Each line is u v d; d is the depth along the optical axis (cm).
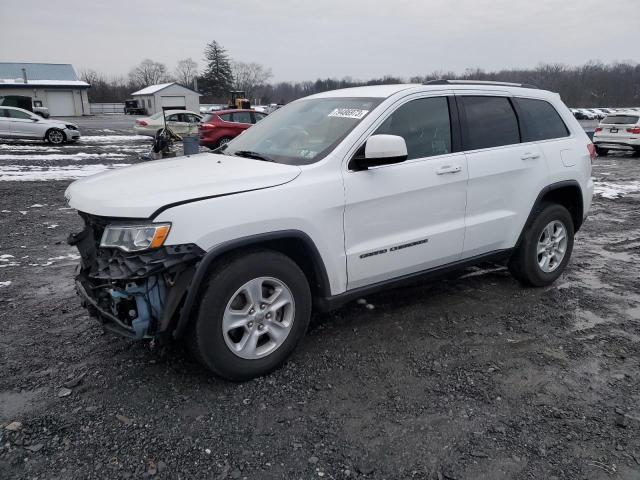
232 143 438
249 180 319
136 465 252
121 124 3978
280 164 351
